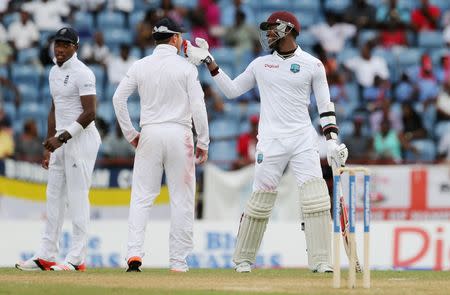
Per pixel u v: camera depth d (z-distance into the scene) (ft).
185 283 92.43
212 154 197.16
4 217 173.58
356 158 195.00
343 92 218.59
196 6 238.48
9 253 165.78
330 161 107.24
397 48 238.07
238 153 191.52
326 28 237.66
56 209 115.75
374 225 167.94
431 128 219.61
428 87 227.61
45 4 235.61
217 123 207.31
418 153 206.18
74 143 114.11
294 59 107.04
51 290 83.92
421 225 168.14
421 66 231.50
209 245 165.68
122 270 114.32
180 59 108.68
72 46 113.70
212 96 209.46
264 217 109.60
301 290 84.69
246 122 209.77
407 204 174.29
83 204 114.93
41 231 166.61
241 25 232.32
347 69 227.61
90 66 223.10
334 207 84.12
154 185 109.60
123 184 174.50
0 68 225.76
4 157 177.17
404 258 167.53
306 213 108.06
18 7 235.81
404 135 210.38
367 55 229.04
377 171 173.88
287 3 244.42
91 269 118.83
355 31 238.68
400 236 167.84
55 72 114.73
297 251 166.81
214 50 229.45
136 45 231.30
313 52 233.76
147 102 108.78
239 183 174.91
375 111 210.79
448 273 116.57
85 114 113.09
